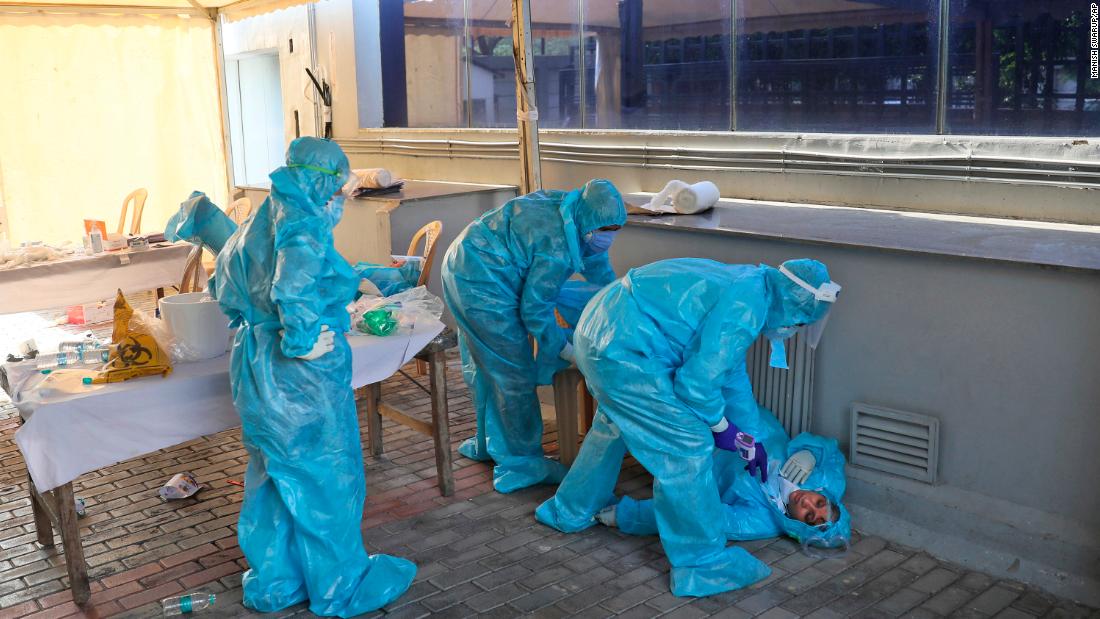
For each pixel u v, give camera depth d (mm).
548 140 6730
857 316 3762
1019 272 3273
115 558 3592
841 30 5043
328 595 3166
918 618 3072
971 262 3383
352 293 3160
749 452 3422
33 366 3350
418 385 5246
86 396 3061
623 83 6270
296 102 9180
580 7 6430
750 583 3299
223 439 4902
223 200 9711
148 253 6113
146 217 9320
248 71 10086
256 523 3203
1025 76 4371
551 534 3729
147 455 4672
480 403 4375
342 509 3205
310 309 2904
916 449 3631
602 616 3109
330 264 3045
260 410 3018
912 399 3648
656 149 5996
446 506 4008
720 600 3203
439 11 7684
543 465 4203
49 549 3686
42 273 5625
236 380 3062
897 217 4543
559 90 6742
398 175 8203
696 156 5758
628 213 4820
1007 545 3371
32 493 3611
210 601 3229
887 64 4879
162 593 3320
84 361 3424
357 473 3258
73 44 8648
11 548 3701
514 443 4258
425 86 7992
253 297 2992
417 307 4043
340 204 3088
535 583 3338
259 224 2996
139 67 9023
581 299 4324
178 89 9266
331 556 3195
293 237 2920
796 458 3793
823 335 3891
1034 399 3322
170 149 9336
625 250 4719
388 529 3787
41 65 8539
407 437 4867
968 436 3516
